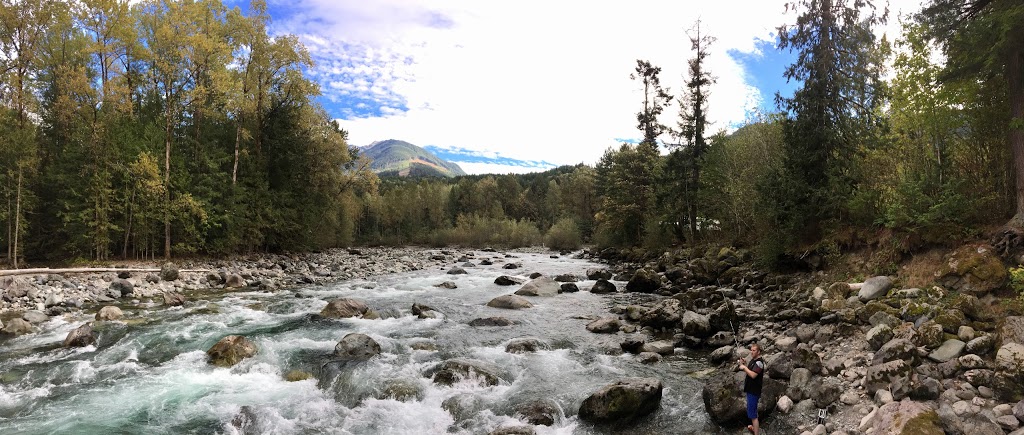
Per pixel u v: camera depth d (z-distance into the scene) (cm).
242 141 4122
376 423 920
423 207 9494
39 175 2967
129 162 3128
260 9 3888
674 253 3547
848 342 1134
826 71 2064
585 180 8788
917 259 1437
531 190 12362
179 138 3722
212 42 3312
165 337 1477
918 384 815
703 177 3644
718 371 1173
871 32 2055
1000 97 1392
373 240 8644
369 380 1120
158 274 2603
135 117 3475
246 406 968
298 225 4425
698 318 1462
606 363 1258
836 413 848
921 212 1494
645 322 1639
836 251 1838
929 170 1577
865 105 2098
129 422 910
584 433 881
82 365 1213
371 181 5625
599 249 5369
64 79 2953
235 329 1598
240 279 2656
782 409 888
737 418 880
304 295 2325
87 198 2966
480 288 2600
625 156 4922
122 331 1542
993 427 682
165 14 3316
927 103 1523
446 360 1222
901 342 945
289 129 4294
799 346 1024
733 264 2512
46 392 1045
